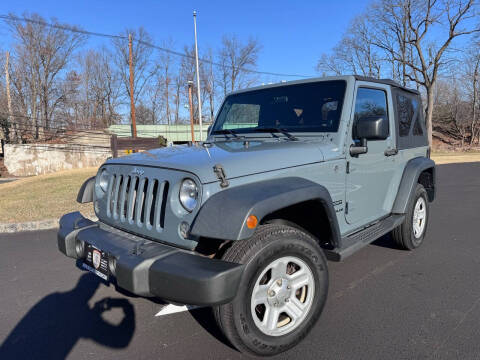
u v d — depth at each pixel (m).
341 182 3.22
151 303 3.47
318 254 2.68
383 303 3.30
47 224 6.66
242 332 2.31
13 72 42.53
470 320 2.96
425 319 3.00
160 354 2.64
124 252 2.43
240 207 2.16
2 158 33.47
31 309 3.41
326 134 3.24
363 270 4.11
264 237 2.39
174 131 36.09
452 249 4.78
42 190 10.97
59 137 36.66
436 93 47.03
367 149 3.53
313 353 2.58
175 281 2.13
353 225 3.47
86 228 3.00
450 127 46.09
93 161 30.75
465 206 7.70
